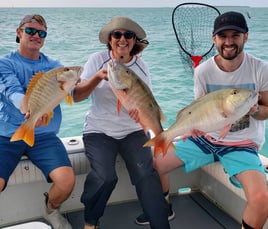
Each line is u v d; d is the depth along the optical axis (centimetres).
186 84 841
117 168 296
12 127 255
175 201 315
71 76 205
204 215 294
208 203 313
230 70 258
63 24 2194
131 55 286
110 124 271
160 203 242
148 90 228
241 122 256
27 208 281
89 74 275
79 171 283
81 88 254
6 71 258
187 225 281
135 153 258
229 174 249
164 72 931
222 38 246
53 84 206
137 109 225
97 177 241
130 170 257
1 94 255
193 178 328
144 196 243
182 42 316
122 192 306
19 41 275
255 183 224
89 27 2025
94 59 281
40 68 275
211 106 200
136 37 279
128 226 279
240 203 279
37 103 210
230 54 247
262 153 568
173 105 721
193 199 318
